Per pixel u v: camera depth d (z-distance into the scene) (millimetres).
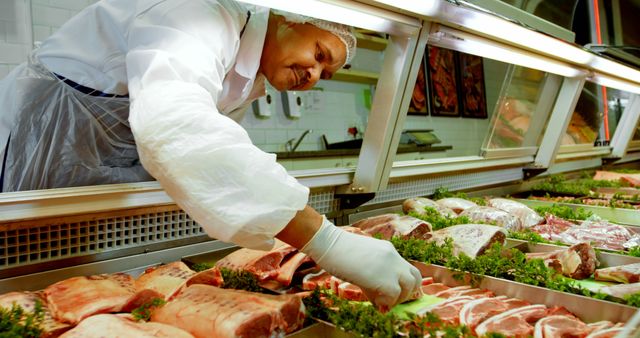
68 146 2008
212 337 1276
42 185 2027
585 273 2012
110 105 1940
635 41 4582
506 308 1624
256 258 1856
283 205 1314
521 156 4121
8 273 1554
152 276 1711
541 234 2646
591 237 2502
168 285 1621
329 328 1421
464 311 1577
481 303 1646
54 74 1935
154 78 1384
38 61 2008
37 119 1977
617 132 5609
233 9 1809
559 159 4637
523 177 4312
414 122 6203
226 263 1914
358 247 1517
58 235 1646
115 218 1788
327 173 2500
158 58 1401
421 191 3328
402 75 2363
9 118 1985
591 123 5031
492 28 2203
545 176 4609
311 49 1949
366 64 5543
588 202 3633
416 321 1348
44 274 1625
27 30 3168
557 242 2363
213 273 1691
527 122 4012
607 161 5703
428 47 6266
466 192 3725
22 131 1987
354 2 1821
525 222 2926
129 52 1540
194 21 1575
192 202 1295
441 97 6547
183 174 1280
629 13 4480
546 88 3973
